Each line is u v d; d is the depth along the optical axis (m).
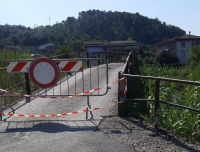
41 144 6.16
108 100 9.94
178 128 7.17
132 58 16.61
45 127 7.27
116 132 6.84
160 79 6.96
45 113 8.56
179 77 15.62
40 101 10.06
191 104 8.09
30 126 7.39
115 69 18.89
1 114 7.89
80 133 6.78
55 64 8.47
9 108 9.27
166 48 77.75
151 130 7.01
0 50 16.08
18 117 8.20
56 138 6.48
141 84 13.16
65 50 24.69
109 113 8.37
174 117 7.79
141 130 7.00
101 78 15.04
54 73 8.52
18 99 10.66
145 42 114.56
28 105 9.59
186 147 6.06
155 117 7.11
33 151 5.81
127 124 7.41
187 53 71.19
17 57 15.58
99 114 8.28
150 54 72.38
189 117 7.56
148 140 6.38
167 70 17.72
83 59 8.69
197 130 7.12
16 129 7.18
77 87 12.64
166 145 6.14
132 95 11.81
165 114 8.08
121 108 7.98
